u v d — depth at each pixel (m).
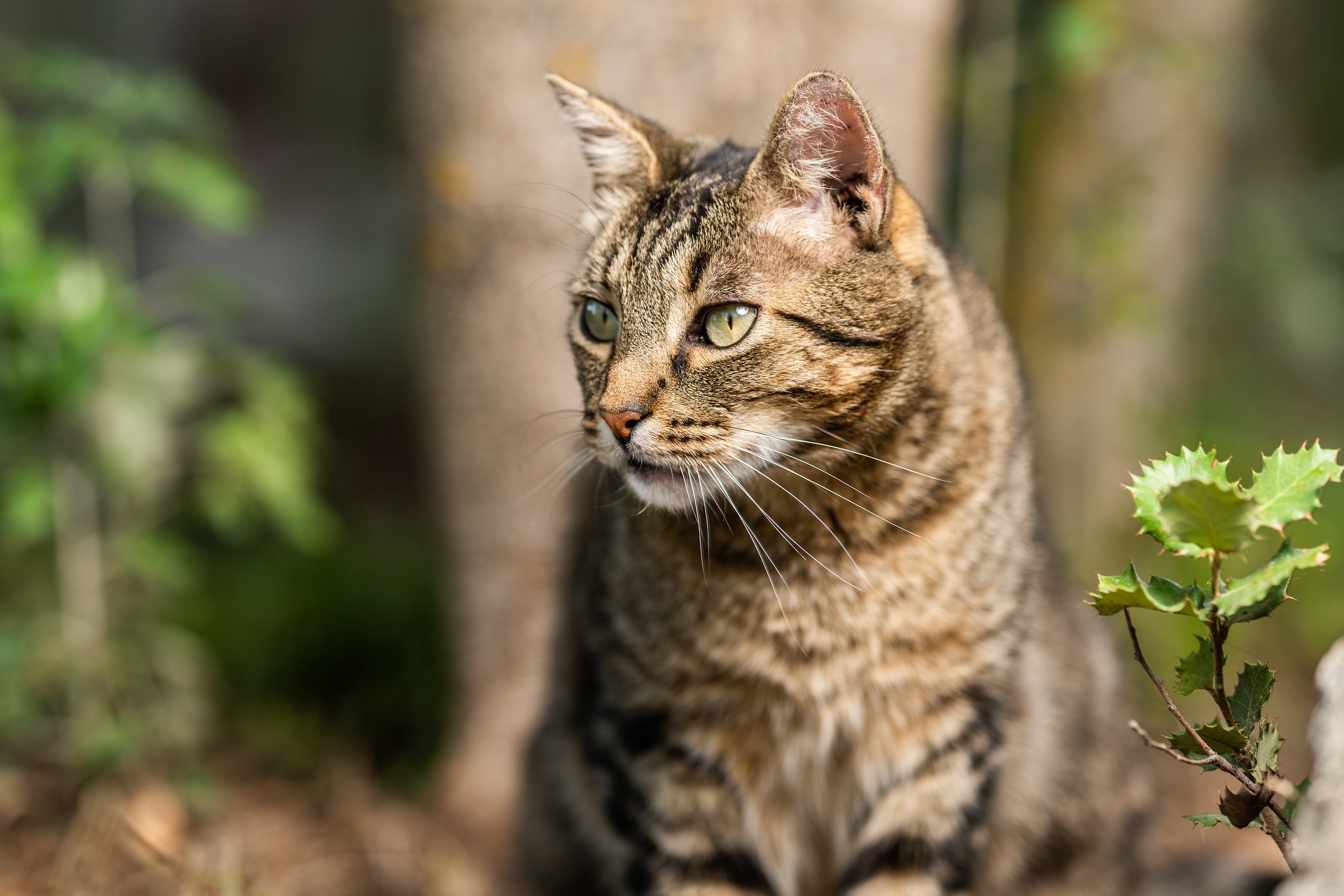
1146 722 4.00
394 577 5.84
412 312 4.52
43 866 4.12
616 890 3.57
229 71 12.28
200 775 4.48
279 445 4.91
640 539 3.12
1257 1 6.87
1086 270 6.05
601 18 4.01
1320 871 1.77
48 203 6.01
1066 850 3.58
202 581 6.16
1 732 4.55
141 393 4.51
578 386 4.06
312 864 4.39
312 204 11.30
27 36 10.38
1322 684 1.98
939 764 3.12
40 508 4.34
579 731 3.59
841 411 2.83
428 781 4.95
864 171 2.77
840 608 3.00
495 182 4.18
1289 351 8.72
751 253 2.79
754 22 4.02
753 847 3.30
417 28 4.17
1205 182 6.43
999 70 5.68
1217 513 1.86
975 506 3.00
